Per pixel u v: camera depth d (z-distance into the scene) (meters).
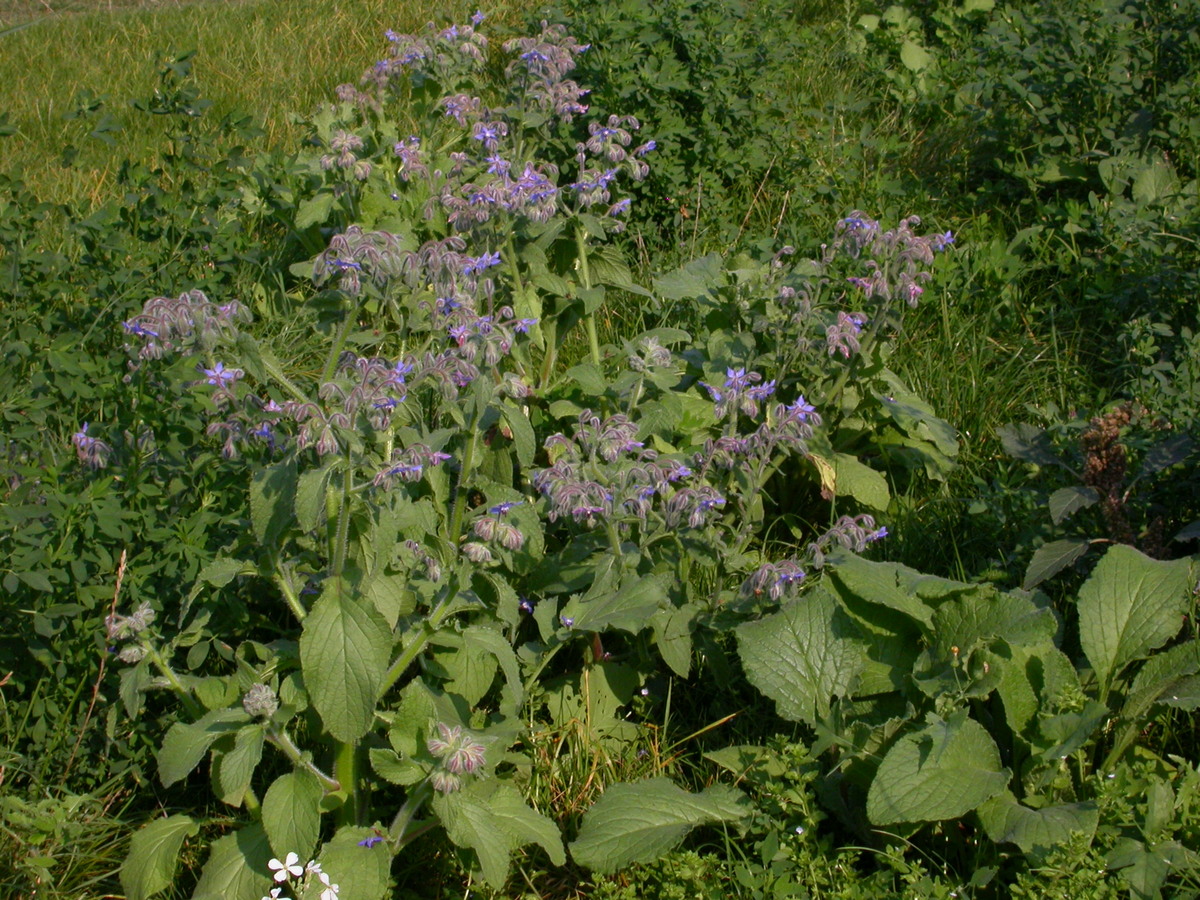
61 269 1.58
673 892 1.11
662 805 1.17
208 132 1.90
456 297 1.19
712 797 1.18
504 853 1.05
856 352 1.48
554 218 1.58
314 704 1.03
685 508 1.22
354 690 1.02
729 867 1.15
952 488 1.59
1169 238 1.82
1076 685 1.19
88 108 1.79
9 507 1.19
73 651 1.23
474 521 1.19
